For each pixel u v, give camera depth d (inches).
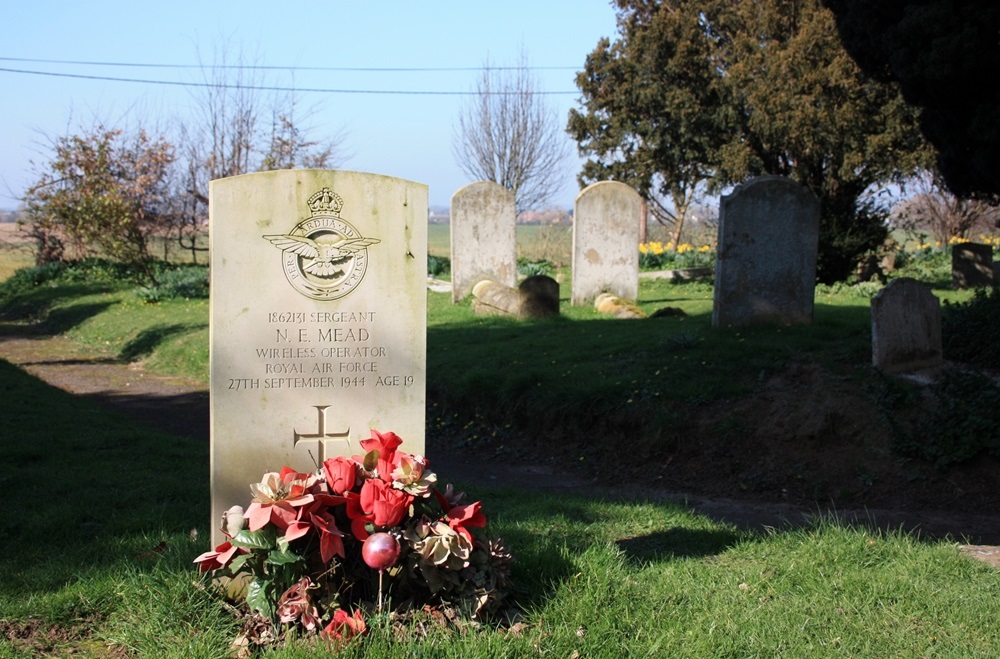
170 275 1031.0
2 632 160.6
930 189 1305.4
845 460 335.9
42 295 1064.8
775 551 228.2
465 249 744.3
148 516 240.5
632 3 1246.3
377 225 189.9
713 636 169.3
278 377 187.3
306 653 150.5
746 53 880.9
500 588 174.2
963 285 822.5
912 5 428.8
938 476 322.7
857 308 605.0
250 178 182.4
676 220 1547.7
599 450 373.1
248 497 187.0
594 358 461.1
